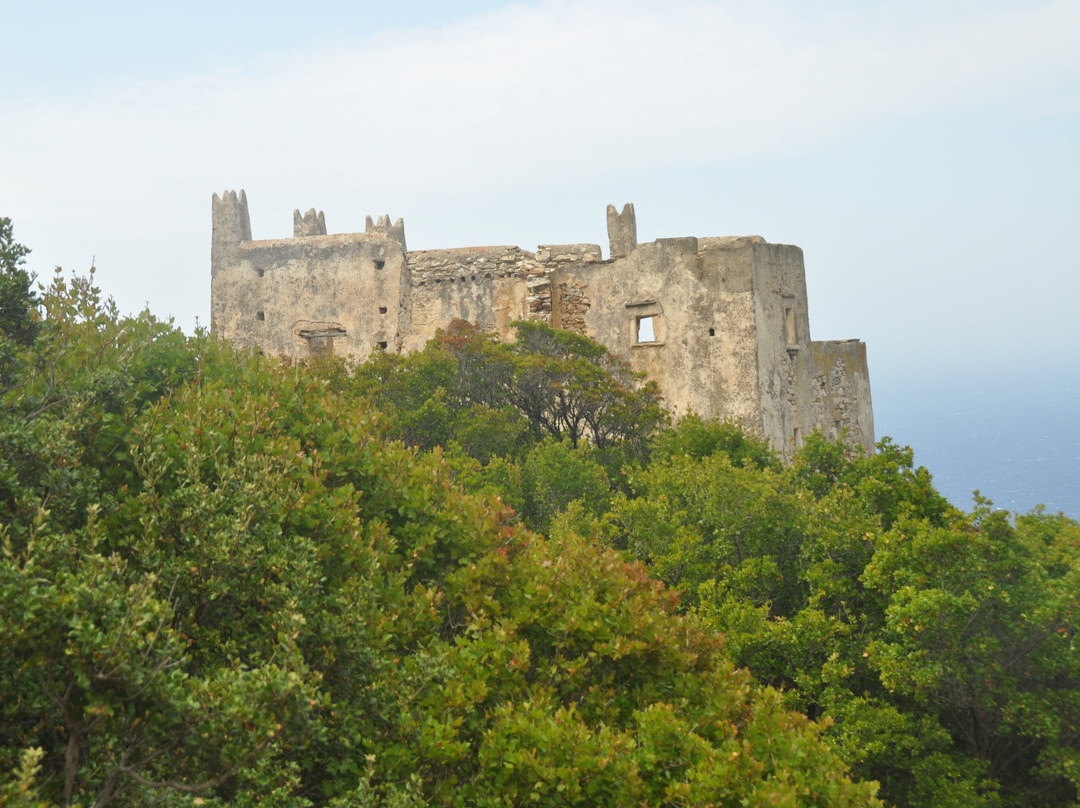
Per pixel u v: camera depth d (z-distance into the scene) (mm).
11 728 7879
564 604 12500
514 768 10000
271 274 38156
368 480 13195
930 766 16719
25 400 10891
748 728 11742
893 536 17734
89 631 7152
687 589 19047
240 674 8102
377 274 37000
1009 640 17000
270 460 11328
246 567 9508
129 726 7859
